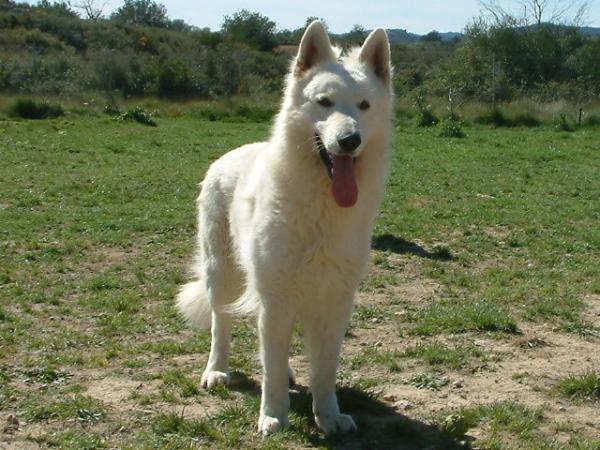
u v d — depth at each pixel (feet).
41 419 16.49
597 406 17.99
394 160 69.21
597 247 37.29
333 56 16.79
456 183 56.85
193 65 149.18
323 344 16.46
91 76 134.10
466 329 23.85
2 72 126.72
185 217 42.04
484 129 104.47
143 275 30.53
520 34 149.48
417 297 28.07
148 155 69.05
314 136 15.69
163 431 16.02
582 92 132.87
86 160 64.23
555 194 53.57
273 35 224.53
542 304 26.50
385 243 36.78
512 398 18.38
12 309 25.63
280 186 15.66
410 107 114.52
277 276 15.67
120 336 23.12
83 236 37.37
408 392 18.66
